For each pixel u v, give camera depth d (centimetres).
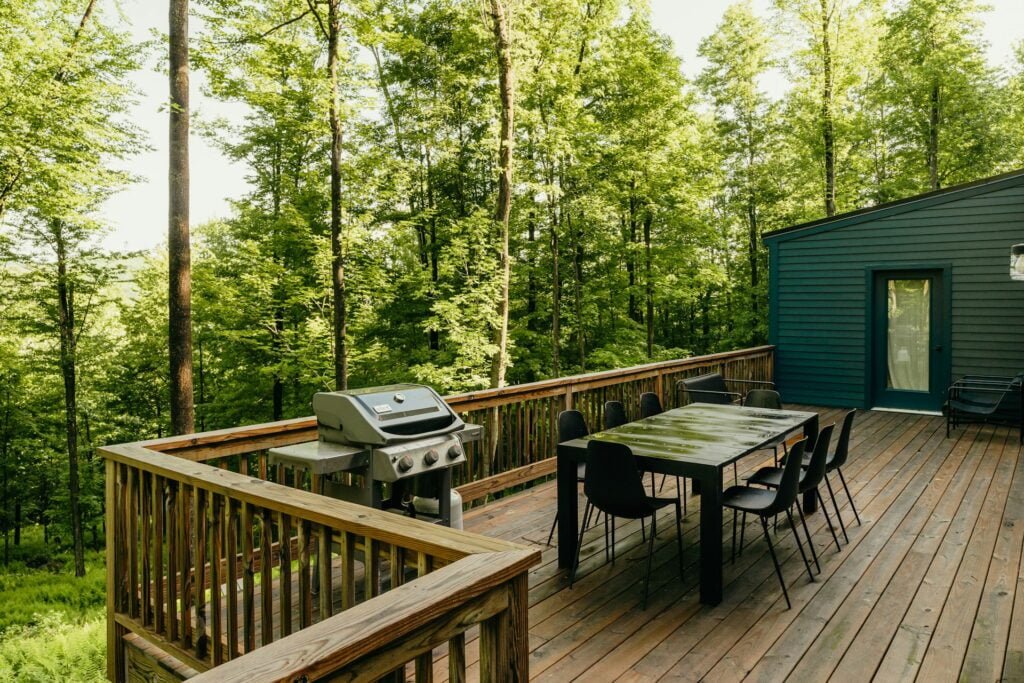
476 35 1305
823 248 920
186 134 709
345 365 1223
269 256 1390
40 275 1198
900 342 875
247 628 219
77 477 1393
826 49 1595
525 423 522
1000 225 783
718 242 1739
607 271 1673
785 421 425
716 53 1764
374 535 172
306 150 1413
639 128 1516
